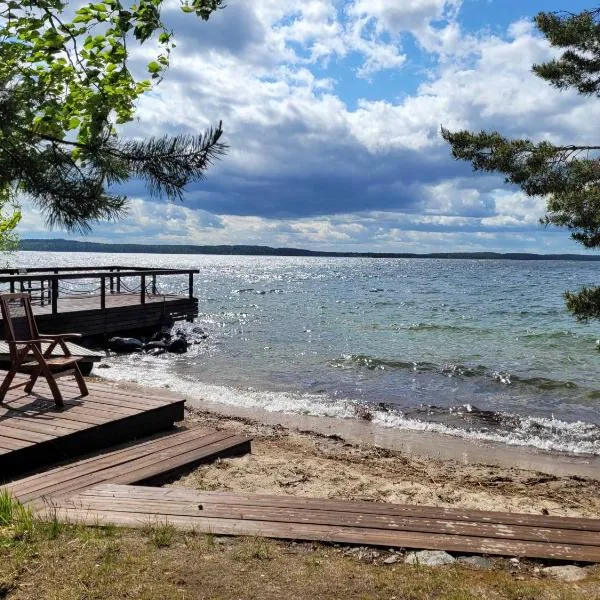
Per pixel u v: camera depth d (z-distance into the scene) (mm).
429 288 58781
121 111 3607
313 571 3465
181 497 4562
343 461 7367
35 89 3131
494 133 6520
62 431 5930
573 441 9086
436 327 24594
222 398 11367
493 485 6742
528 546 3855
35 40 3324
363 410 10727
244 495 4629
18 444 5543
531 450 8594
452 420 10203
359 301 40156
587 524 4238
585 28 6434
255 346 18719
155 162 3406
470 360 16562
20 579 3215
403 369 15047
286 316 29172
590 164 5707
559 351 18406
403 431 9422
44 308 16891
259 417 10000
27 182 3150
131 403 7047
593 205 5387
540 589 3291
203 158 3486
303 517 4223
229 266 148250
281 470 6277
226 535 3912
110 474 5320
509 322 27031
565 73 6836
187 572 3375
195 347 18141
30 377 7703
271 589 3234
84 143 3389
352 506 4461
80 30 3377
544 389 12898
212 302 37781
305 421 9844
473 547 3826
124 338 17141
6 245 12086
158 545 3691
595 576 3510
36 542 3650
